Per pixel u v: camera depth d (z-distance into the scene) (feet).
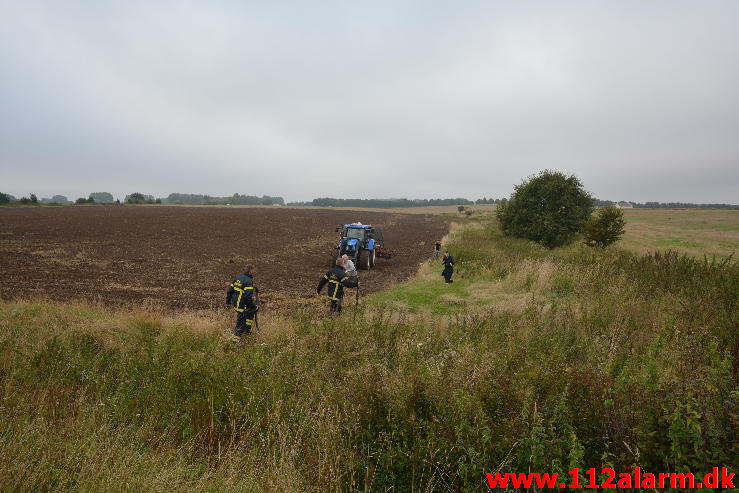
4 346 19.38
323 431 12.58
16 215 135.74
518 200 90.43
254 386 15.37
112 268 54.44
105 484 9.97
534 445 9.63
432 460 11.06
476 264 57.67
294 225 151.74
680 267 40.34
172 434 13.47
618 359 14.83
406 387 13.87
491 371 14.03
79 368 17.62
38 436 11.52
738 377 11.71
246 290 24.40
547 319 25.49
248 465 11.61
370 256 63.57
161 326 26.22
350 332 23.17
